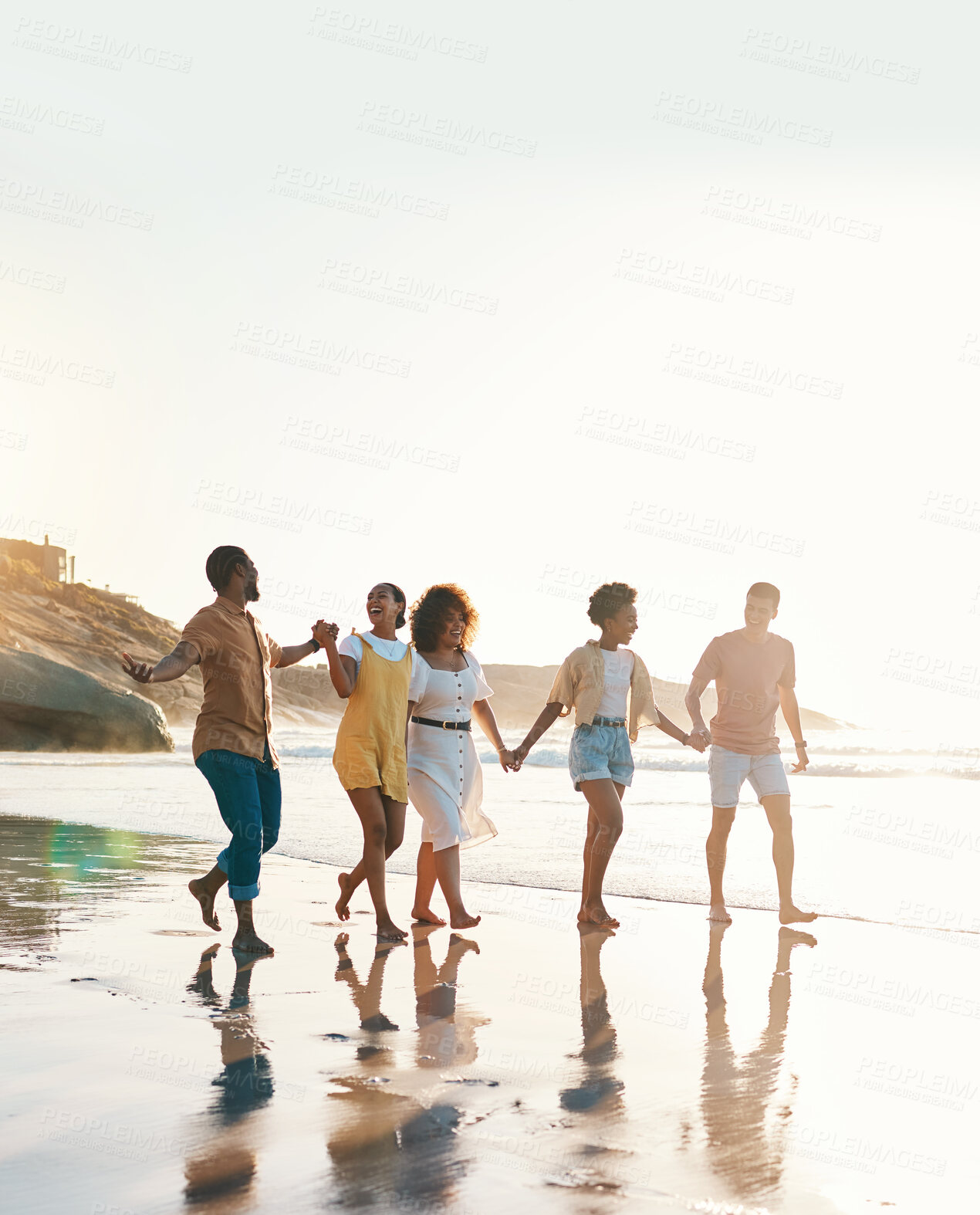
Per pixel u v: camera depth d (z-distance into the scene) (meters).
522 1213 2.11
